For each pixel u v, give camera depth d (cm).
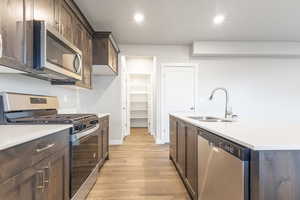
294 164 106
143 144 531
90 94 516
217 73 541
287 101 548
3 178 93
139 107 884
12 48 147
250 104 545
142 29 418
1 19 136
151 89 683
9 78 205
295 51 514
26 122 184
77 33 298
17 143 102
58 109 318
